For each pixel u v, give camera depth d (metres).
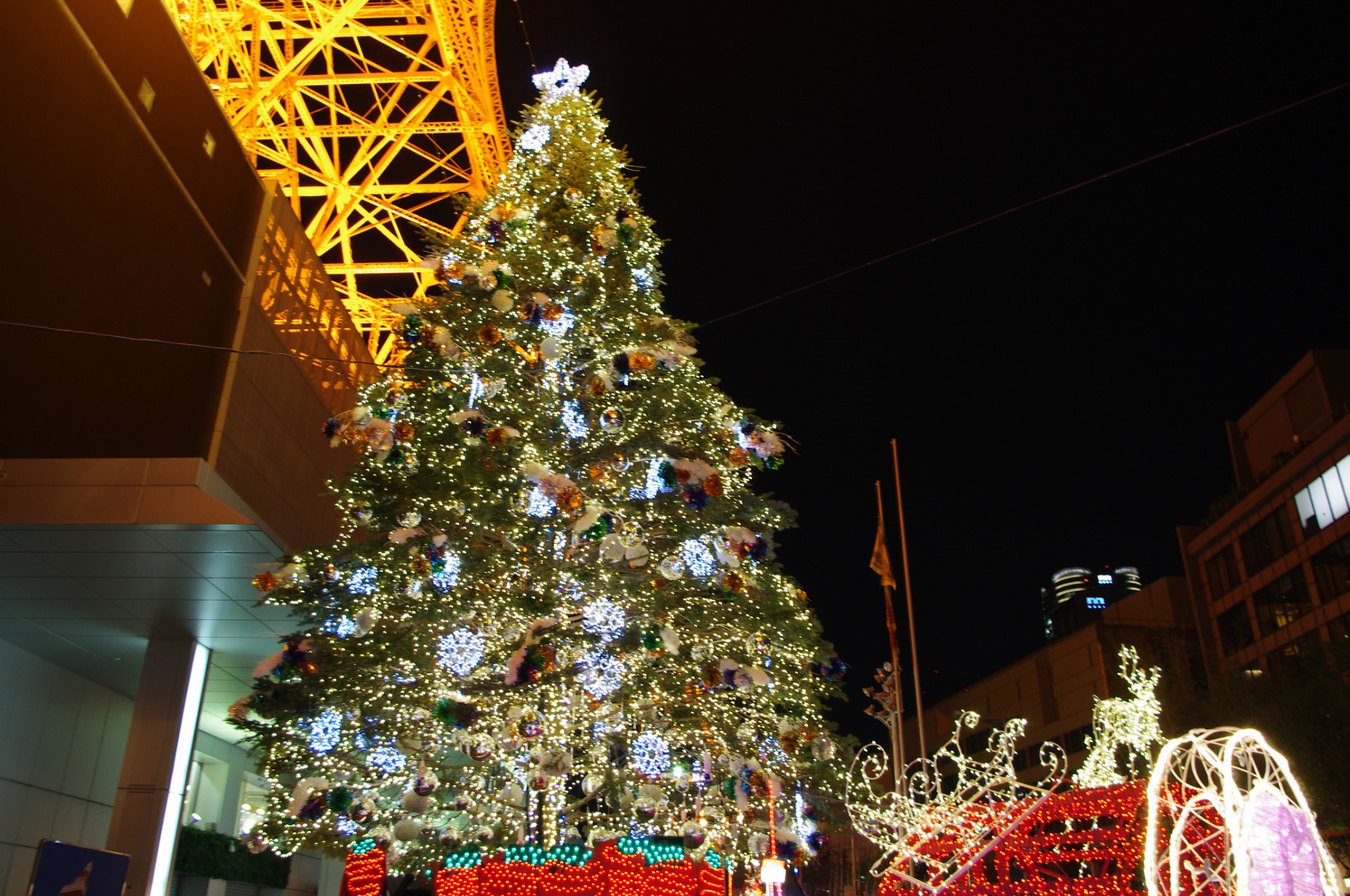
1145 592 64.81
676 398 18.62
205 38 29.86
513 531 16.81
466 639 15.59
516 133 22.44
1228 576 53.25
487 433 16.45
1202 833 5.95
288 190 36.78
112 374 18.52
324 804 14.31
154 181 19.92
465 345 18.64
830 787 18.44
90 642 23.00
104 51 18.73
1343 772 25.81
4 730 22.14
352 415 16.80
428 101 36.78
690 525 17.97
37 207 16.86
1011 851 10.09
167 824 21.70
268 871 30.23
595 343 18.75
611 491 17.45
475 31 35.19
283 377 23.80
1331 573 44.91
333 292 27.70
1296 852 4.39
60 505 17.27
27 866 22.86
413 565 16.11
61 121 17.45
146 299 19.50
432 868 16.47
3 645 22.47
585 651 16.03
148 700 22.48
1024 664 70.69
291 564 16.64
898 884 11.98
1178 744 5.19
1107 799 9.35
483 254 19.56
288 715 15.59
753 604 18.70
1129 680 25.28
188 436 20.16
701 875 16.58
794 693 18.66
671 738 16.62
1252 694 30.23
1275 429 52.72
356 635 16.14
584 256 19.92
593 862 15.06
